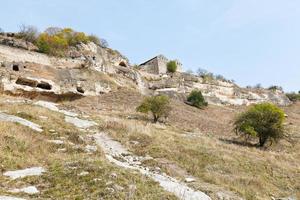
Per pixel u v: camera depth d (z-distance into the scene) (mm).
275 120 24750
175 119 30031
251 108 25906
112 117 23797
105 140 16406
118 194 8242
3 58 29109
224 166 14898
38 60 32312
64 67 34469
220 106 48250
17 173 9391
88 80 34750
